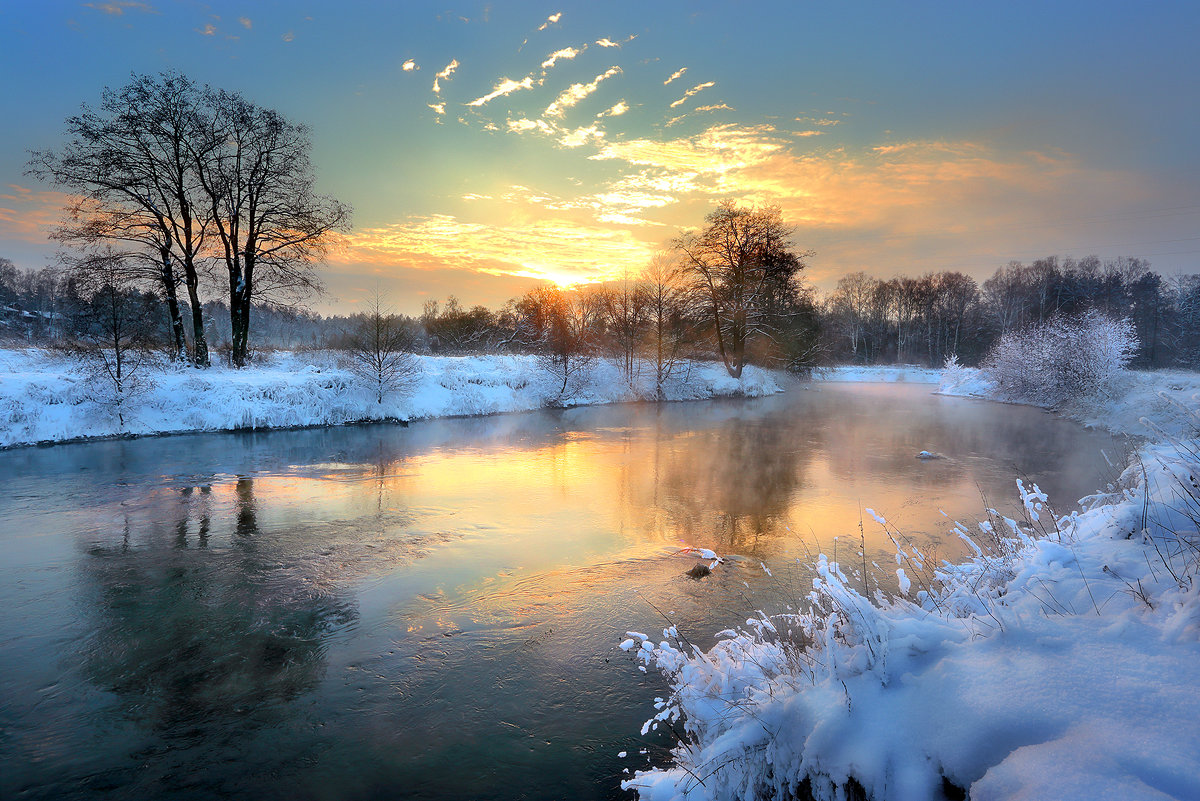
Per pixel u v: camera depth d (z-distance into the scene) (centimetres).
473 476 1452
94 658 618
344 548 940
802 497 1250
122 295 1961
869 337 9225
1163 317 6981
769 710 356
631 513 1137
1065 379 3011
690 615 711
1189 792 207
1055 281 7756
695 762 385
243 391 2167
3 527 1022
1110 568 382
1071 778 224
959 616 393
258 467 1517
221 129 2506
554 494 1280
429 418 2552
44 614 711
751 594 768
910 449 1833
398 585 804
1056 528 525
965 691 288
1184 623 291
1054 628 318
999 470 1505
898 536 980
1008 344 3781
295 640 658
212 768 464
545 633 674
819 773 297
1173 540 397
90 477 1373
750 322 4297
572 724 516
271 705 544
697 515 1121
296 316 2864
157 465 1514
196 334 2511
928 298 8906
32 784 445
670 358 3794
